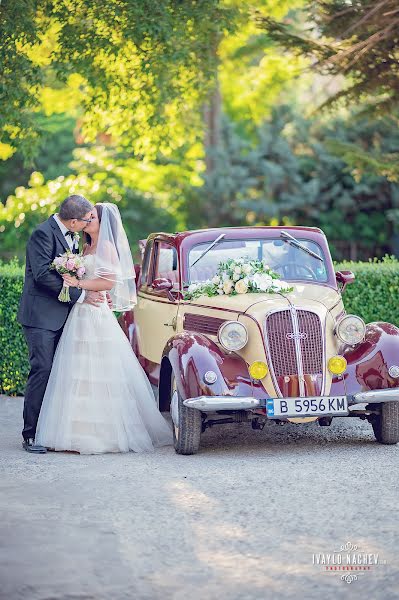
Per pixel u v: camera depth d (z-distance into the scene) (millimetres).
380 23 16484
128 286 9945
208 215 32531
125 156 30109
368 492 7551
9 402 12945
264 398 8938
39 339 9531
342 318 9273
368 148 28922
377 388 9188
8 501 7395
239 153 32438
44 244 9500
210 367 8984
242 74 33219
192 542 6281
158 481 8055
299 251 10445
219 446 9750
